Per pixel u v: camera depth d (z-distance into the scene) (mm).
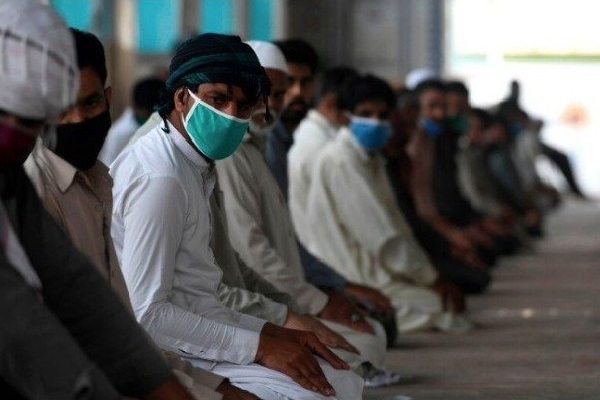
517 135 23375
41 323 3750
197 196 5660
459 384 8711
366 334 7523
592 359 9844
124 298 4973
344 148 10180
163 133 5684
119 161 5703
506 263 17328
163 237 5496
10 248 3844
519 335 11031
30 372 3750
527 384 8773
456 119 14617
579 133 35250
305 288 7238
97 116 4715
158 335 5484
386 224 10172
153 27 23484
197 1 24000
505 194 20188
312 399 5559
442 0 27594
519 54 35719
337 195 10156
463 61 31938
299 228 10336
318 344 5945
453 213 14977
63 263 4133
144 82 12406
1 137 3824
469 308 12719
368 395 8250
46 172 4688
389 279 10625
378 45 27625
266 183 7352
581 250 19031
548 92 35594
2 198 3986
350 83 10141
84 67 4625
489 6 32125
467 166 18734
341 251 10219
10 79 3756
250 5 24859
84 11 22438
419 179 14281
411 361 9625
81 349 3949
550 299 13562
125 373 4207
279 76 7637
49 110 3840
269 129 7656
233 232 7121
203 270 5691
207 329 5531
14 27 3756
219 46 5543
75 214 4742
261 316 6328
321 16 27328
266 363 5617
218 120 5543
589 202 28781
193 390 5012
